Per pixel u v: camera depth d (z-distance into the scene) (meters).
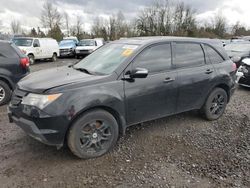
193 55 4.95
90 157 3.85
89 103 3.65
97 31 56.94
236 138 4.65
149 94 4.28
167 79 4.46
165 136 4.64
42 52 19.39
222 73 5.27
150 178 3.41
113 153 4.03
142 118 4.35
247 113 6.00
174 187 3.24
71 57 25.30
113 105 3.89
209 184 3.30
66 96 3.55
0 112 6.03
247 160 3.89
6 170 3.53
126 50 4.38
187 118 5.51
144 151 4.11
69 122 3.56
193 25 51.25
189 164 3.75
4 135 4.62
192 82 4.81
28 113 3.56
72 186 3.23
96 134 3.86
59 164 3.70
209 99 5.23
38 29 50.94
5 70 6.53
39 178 3.38
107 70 4.12
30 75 4.50
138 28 51.00
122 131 4.16
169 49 4.62
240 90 8.57
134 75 3.98
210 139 4.58
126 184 3.29
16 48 6.93
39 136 3.55
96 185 3.26
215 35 57.59
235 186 3.27
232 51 12.05
